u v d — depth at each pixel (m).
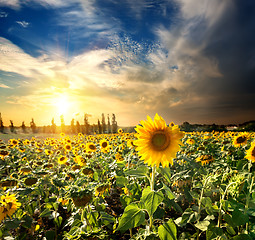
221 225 3.06
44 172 4.74
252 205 2.94
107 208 5.12
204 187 3.18
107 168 5.65
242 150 6.73
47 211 3.94
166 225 2.50
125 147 8.62
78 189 3.04
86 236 2.52
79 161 5.70
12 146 12.44
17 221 3.19
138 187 3.82
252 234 2.93
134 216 2.53
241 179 3.62
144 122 2.63
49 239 3.62
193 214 2.98
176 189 4.57
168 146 2.51
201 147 6.18
